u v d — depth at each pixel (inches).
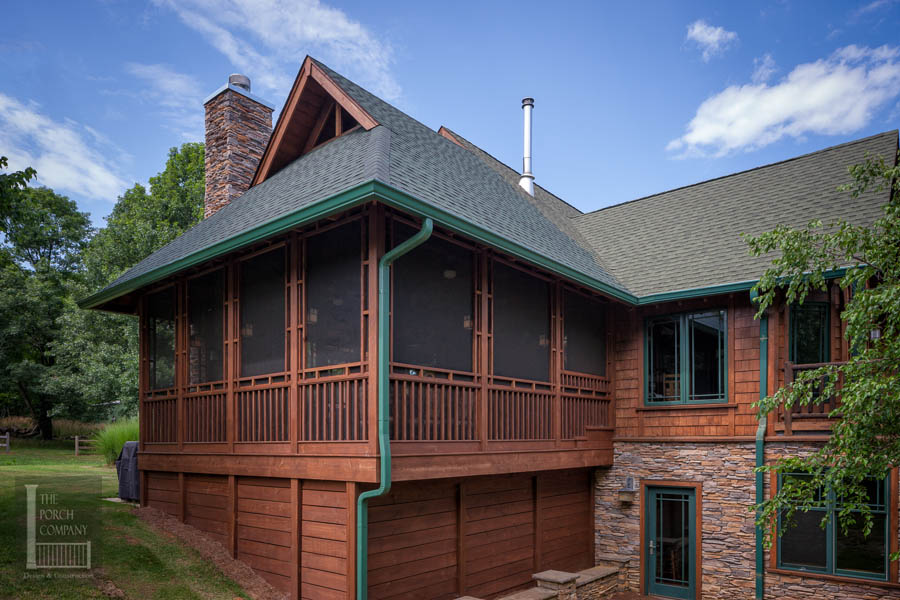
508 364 321.1
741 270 382.9
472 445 284.4
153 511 362.0
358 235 257.8
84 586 235.9
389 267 245.4
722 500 366.0
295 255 281.0
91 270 956.6
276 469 277.6
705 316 390.3
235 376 312.5
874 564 318.0
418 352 266.8
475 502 307.6
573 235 521.7
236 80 502.9
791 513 246.4
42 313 1032.8
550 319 358.3
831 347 345.4
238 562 295.7
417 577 269.3
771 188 488.4
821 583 329.4
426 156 354.3
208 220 428.8
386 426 234.7
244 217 339.0
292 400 273.1
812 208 430.3
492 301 308.3
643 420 405.4
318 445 257.9
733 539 359.6
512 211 395.2
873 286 336.8
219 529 315.6
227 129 482.3
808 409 345.1
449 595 285.4
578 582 345.1
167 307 381.1
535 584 345.7
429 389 261.7
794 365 339.3
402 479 242.2
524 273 340.2
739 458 362.6
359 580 237.0
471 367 293.7
